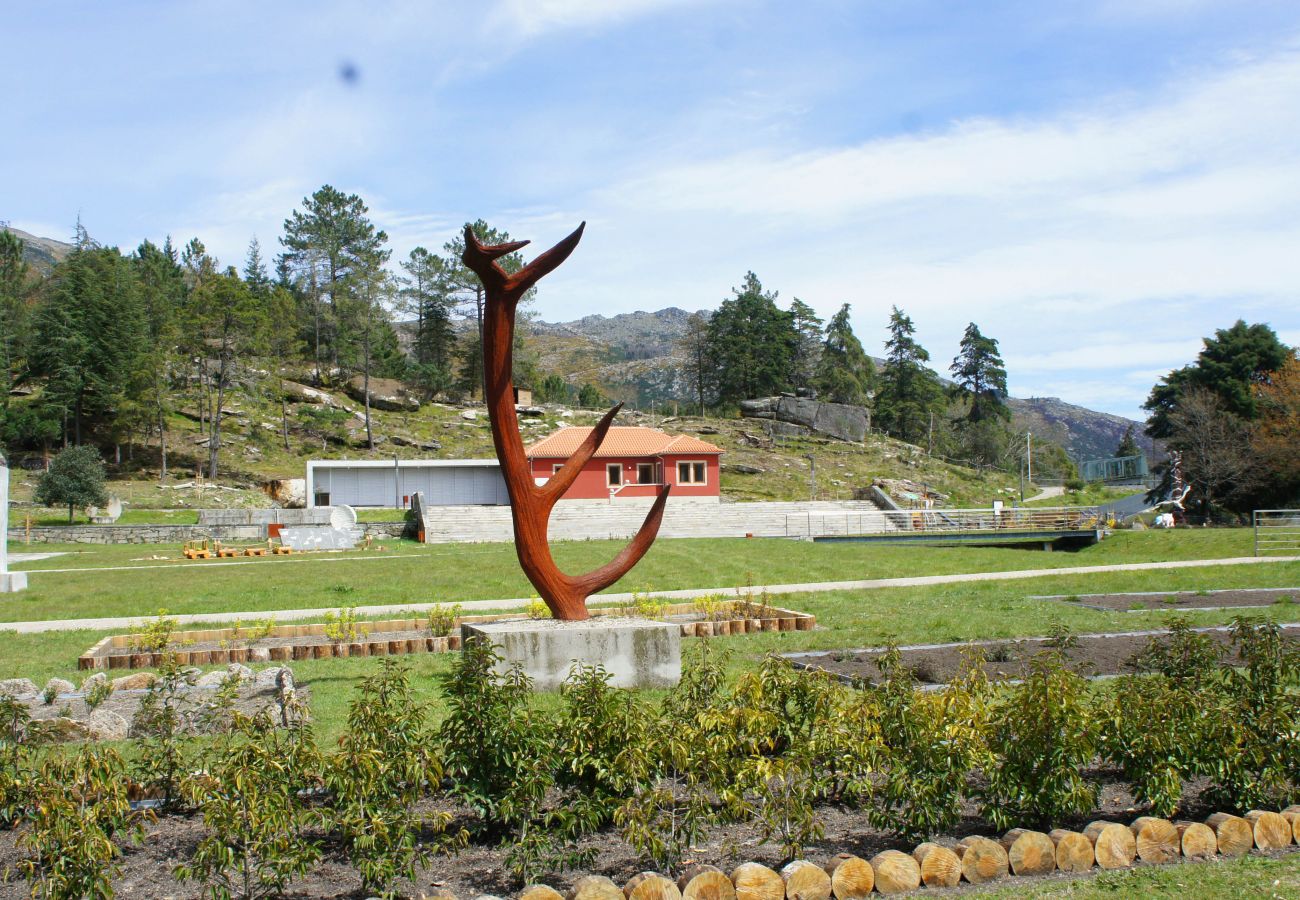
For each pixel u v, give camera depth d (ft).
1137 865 20.49
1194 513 172.65
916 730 21.38
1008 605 61.77
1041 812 21.45
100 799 19.25
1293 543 108.88
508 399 37.40
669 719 22.47
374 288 270.46
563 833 19.60
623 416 270.87
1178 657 28.04
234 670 39.01
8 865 19.33
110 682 37.83
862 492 216.13
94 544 130.41
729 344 322.14
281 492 181.98
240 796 18.07
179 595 71.41
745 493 212.43
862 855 20.36
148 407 200.13
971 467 289.94
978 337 354.33
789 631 51.93
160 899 18.17
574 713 21.36
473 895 18.43
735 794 19.86
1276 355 188.65
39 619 61.05
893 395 330.54
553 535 137.18
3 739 23.66
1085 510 159.12
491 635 35.55
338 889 18.75
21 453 196.44
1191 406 173.06
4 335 216.54
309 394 245.65
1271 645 25.82
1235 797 22.97
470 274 287.48
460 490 183.62
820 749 21.61
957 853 19.62
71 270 223.51
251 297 212.43
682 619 56.18
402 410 260.01
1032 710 21.43
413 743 19.94
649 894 17.65
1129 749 22.43
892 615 57.21
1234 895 18.61
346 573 84.33
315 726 30.83
